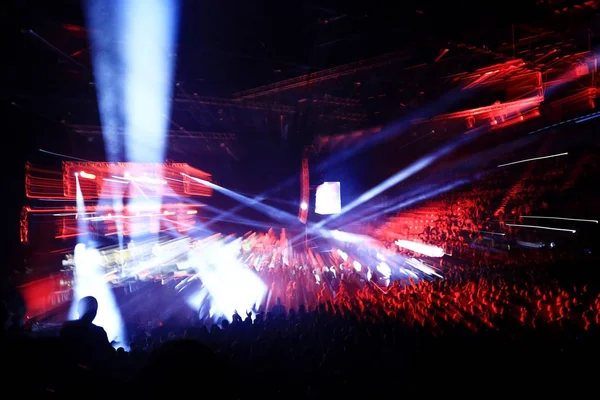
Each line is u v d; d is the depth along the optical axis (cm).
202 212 2789
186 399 239
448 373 472
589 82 1453
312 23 1036
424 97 1575
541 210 1745
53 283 1302
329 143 2300
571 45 1178
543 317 618
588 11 1006
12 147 1362
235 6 959
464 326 575
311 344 525
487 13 1024
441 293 786
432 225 2100
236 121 1850
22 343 350
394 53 1198
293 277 1297
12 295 656
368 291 874
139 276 1537
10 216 1345
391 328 568
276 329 580
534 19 1038
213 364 253
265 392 444
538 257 1352
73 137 1773
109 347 424
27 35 949
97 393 332
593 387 447
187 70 1221
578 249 1417
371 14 998
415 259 1675
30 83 1192
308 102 1550
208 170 2630
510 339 537
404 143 2316
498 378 464
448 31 1094
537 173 1916
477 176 2189
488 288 824
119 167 2142
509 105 1603
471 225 1912
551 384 454
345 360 481
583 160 1745
